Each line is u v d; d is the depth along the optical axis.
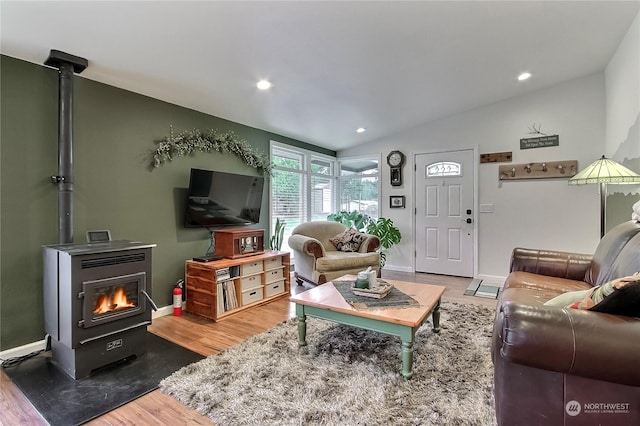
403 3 2.07
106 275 2.11
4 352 2.22
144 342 2.32
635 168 2.74
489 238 4.50
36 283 2.36
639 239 1.87
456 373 1.95
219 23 2.06
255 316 3.11
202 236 3.56
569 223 4.00
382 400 1.69
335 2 1.98
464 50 2.79
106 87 2.76
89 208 2.65
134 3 1.80
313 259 3.84
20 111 2.28
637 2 2.35
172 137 3.28
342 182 5.94
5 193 2.22
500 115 4.37
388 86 3.39
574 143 3.92
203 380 1.91
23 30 1.96
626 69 2.89
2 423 1.58
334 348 2.31
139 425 1.56
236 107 3.54
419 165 5.02
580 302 1.29
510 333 1.16
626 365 1.05
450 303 3.39
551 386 1.18
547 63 3.31
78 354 1.99
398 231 5.01
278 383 1.86
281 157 4.87
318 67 2.82
